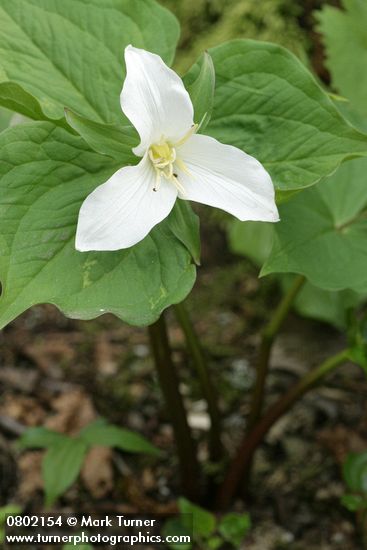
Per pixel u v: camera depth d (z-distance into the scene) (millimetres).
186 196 454
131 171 446
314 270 507
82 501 662
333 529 648
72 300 457
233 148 451
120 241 440
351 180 577
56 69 508
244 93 499
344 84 671
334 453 698
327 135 485
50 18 514
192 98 464
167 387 595
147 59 438
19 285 456
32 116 479
